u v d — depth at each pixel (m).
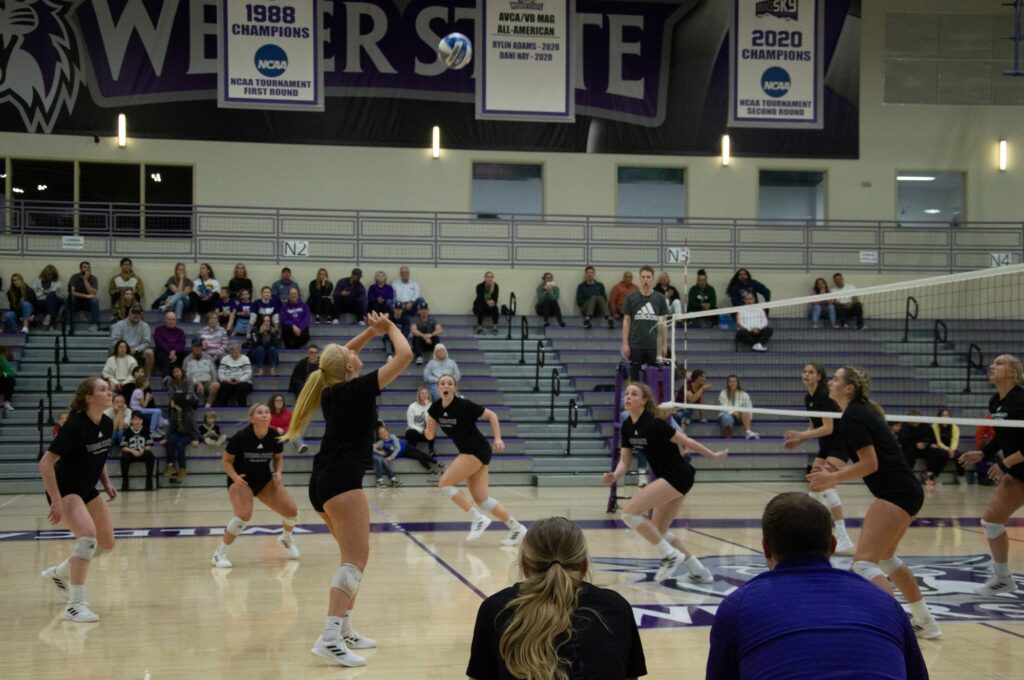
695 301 22.70
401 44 23.52
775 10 23.27
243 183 23.11
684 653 6.28
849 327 22.95
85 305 21.09
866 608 2.87
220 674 5.85
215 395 18.66
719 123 24.39
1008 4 25.27
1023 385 7.87
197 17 22.86
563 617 2.98
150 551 10.52
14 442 17.84
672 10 24.23
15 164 22.31
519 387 20.66
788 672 2.74
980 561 10.00
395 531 12.02
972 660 6.16
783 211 25.00
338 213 23.38
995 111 25.33
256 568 9.48
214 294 21.14
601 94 24.12
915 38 25.19
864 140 25.03
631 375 14.18
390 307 21.58
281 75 21.92
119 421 16.25
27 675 5.81
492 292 22.14
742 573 9.08
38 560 9.98
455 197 23.81
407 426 18.66
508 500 15.49
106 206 22.70
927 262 24.91
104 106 22.59
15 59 22.31
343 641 6.12
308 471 17.81
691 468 8.66
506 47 22.27
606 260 24.30
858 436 6.54
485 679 3.12
